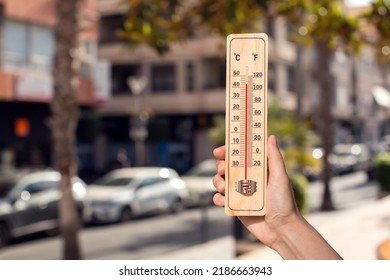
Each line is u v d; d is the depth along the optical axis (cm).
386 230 1204
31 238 1559
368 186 2950
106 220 1781
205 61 3734
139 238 1503
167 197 1997
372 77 5597
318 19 687
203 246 1293
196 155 3831
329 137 1934
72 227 1037
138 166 3572
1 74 2158
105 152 4012
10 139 2330
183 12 729
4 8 2188
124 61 3828
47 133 2500
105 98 2658
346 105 5066
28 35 2320
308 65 4031
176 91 3756
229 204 196
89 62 2603
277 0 684
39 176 1541
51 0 2414
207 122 3759
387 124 5816
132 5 723
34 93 2297
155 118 3691
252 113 193
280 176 198
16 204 1441
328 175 1919
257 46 193
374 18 649
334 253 193
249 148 194
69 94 1023
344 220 1415
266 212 197
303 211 1280
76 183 1712
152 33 720
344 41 710
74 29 1027
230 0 653
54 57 1030
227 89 194
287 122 1375
